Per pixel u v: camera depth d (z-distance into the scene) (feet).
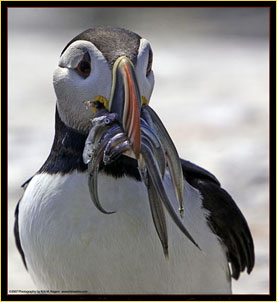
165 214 30.60
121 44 29.12
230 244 34.65
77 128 30.25
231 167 63.21
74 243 30.30
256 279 49.39
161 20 108.88
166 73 89.51
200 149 66.74
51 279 31.48
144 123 28.66
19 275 48.55
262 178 61.36
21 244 32.68
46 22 108.27
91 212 30.14
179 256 31.24
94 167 28.91
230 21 107.45
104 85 28.86
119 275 30.66
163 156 28.63
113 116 28.53
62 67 30.04
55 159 31.12
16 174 60.80
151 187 28.84
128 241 30.25
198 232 32.24
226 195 34.47
